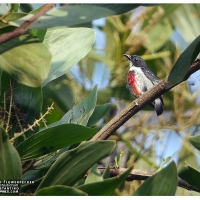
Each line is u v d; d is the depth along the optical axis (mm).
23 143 5715
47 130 5625
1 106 6418
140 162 11484
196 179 5562
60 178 5234
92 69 12367
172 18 13047
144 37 12320
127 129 12398
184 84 12336
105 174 5355
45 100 10695
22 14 4684
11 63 4684
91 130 5621
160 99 12523
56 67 6902
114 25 12758
